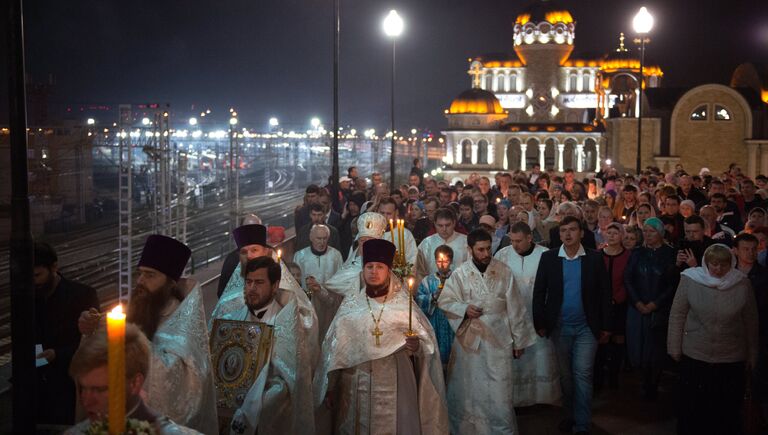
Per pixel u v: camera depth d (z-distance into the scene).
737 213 15.12
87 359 3.73
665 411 10.31
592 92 74.50
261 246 8.13
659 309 10.52
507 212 14.17
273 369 7.04
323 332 10.07
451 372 9.10
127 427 3.53
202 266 22.92
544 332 9.60
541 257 9.68
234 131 32.28
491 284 9.01
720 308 8.46
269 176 77.88
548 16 74.56
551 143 67.81
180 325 6.00
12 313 6.27
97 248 34.47
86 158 44.09
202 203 47.16
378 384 7.71
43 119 58.38
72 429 3.87
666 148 58.22
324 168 95.31
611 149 61.12
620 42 72.75
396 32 28.89
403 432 7.68
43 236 37.50
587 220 13.80
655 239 10.66
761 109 57.47
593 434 9.46
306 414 7.07
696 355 8.62
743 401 8.67
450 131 65.00
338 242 13.34
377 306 7.77
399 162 112.38
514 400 9.78
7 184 36.16
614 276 10.98
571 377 9.52
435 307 9.64
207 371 6.03
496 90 75.56
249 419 6.72
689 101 57.03
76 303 7.01
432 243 11.42
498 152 65.00
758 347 8.55
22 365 6.25
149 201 47.00
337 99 20.73
